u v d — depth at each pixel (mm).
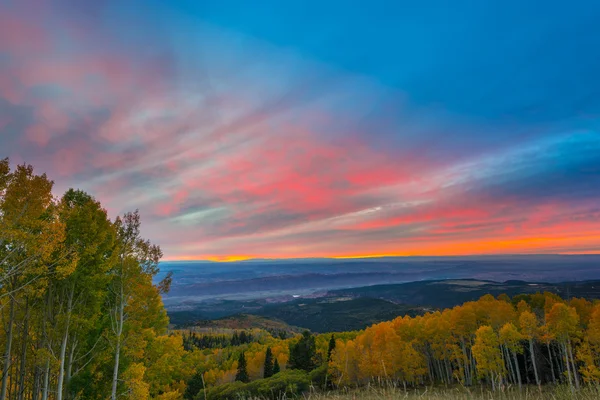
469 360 55781
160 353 25953
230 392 37062
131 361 21953
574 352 45219
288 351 81188
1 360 19734
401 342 48750
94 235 19000
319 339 92688
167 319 28078
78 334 19641
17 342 20469
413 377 47281
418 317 65688
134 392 19719
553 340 47375
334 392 8289
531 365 51625
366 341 57906
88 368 20672
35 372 20172
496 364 40812
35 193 15883
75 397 19094
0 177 15367
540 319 51094
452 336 55562
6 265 15688
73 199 20656
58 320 18188
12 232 14773
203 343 151375
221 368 83938
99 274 19188
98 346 21016
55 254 18000
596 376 32844
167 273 25922
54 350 20125
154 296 24250
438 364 62594
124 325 21359
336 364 39250
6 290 17562
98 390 20859
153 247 22781
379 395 7238
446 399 7289
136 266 21812
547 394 7477
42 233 15953
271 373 63188
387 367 42594
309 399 7926
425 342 61656
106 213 20172
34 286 16766
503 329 43562
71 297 18906
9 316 19219
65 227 17484
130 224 22406
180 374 30141
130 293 21719
